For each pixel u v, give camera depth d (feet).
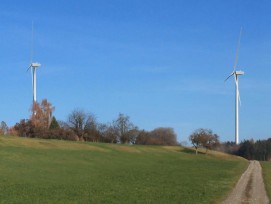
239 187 151.53
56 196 110.93
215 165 319.88
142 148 473.67
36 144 346.74
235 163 372.79
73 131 539.70
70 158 268.41
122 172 208.85
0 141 326.03
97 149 381.81
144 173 207.41
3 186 130.62
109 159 300.40
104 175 186.29
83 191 123.03
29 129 495.41
